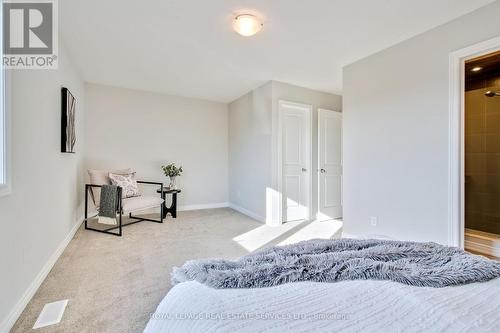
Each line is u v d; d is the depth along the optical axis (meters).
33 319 1.45
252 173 4.30
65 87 2.68
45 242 2.03
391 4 1.96
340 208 4.45
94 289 1.80
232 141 5.06
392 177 2.60
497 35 1.90
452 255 1.06
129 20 2.21
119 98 4.20
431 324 0.62
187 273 0.92
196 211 4.73
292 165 4.05
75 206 3.26
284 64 3.16
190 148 4.85
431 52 2.30
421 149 2.36
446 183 2.19
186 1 1.95
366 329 0.60
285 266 0.94
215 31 2.39
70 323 1.42
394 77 2.60
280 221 3.82
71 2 1.94
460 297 0.75
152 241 2.92
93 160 4.00
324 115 4.24
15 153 1.53
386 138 2.66
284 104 3.88
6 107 1.39
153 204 3.65
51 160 2.23
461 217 2.12
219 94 4.58
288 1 1.94
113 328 1.38
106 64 3.21
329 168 4.32
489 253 2.46
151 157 4.48
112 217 3.13
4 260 1.37
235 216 4.32
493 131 3.20
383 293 0.77
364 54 2.83
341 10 2.05
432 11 2.04
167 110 4.61
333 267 0.93
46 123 2.11
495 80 3.18
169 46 2.71
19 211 1.57
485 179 3.27
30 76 1.78
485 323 0.63
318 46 2.67
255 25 2.18
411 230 2.44
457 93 2.12
